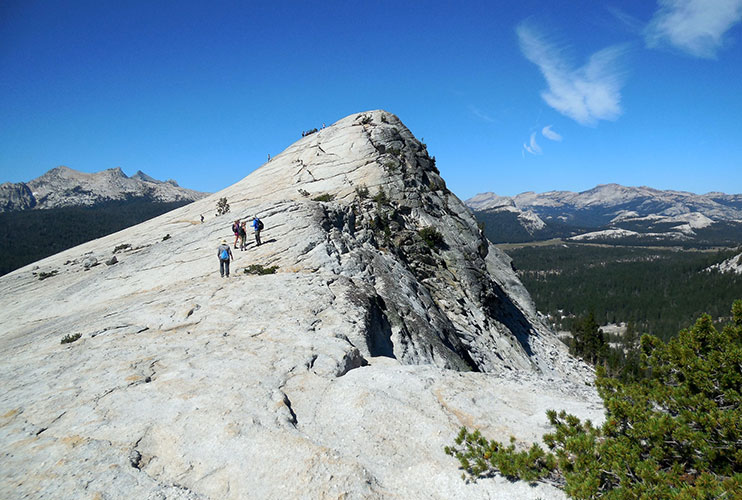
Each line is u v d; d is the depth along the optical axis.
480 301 34.81
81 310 23.12
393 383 9.63
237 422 7.68
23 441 7.42
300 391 9.29
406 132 59.91
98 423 7.88
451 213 46.81
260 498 6.01
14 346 15.06
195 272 24.05
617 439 5.95
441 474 6.55
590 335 71.88
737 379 6.15
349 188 44.00
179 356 11.18
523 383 10.48
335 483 6.19
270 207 31.80
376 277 23.50
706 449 5.35
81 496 5.88
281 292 17.31
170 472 6.56
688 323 155.50
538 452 6.14
